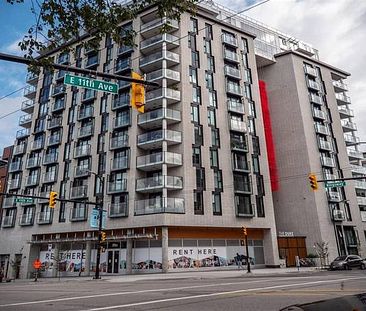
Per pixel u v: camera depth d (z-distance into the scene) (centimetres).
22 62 836
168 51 3888
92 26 859
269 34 5303
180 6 895
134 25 4206
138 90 994
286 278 1889
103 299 1132
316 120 5003
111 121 4091
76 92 4694
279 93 5012
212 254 3603
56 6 818
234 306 866
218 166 3812
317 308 306
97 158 4078
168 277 2609
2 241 4791
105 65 4403
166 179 3431
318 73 5350
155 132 3650
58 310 909
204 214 3541
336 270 3039
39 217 4409
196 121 3825
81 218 3956
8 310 930
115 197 3794
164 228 3322
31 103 5384
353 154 5831
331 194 4634
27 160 4922
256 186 4025
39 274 4272
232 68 4322
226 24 4491
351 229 4847
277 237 4238
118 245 3694
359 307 293
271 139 4894
